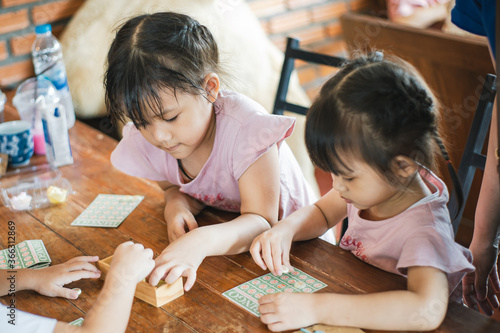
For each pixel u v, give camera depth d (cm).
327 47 312
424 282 91
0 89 218
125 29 113
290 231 112
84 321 88
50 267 104
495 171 106
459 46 177
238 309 95
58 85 180
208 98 114
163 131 110
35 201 138
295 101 266
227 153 124
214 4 240
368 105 91
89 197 139
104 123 224
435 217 100
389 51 203
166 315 95
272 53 258
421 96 93
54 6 223
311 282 102
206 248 108
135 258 95
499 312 161
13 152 158
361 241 111
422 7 262
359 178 96
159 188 144
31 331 83
